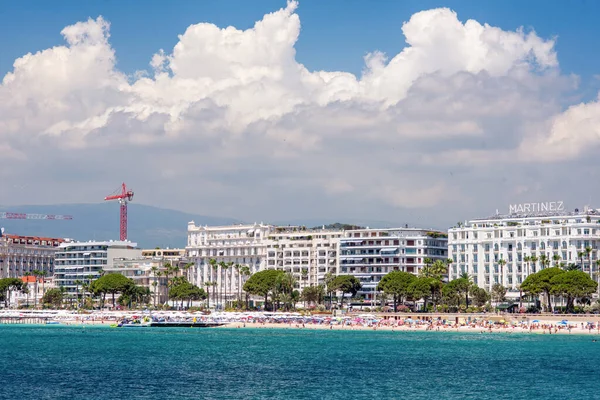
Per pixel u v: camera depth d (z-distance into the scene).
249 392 153.12
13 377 172.12
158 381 166.88
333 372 181.62
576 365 194.25
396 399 146.12
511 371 183.25
